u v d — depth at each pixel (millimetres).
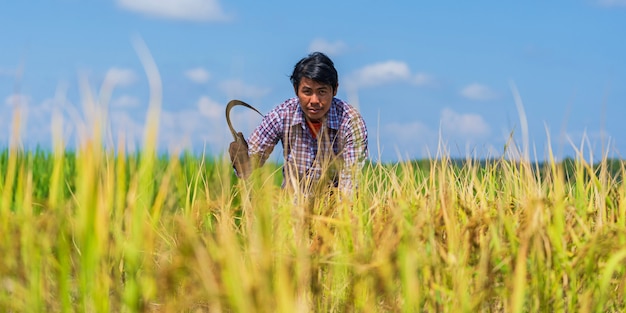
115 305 1832
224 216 2328
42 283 1844
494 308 2148
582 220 2436
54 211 1743
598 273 2148
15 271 1793
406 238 1938
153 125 1677
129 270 1717
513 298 1797
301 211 2164
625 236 2135
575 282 2088
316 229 2332
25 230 1791
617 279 2260
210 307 1829
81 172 1657
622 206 2582
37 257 1769
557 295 2020
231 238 1930
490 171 3168
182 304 1772
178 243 2018
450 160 3004
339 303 2066
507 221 2139
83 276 1647
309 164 3992
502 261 2049
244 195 2402
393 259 1878
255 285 1615
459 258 2035
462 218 2400
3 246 1791
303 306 1805
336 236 2301
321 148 3793
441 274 2006
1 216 1835
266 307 1609
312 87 3809
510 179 2969
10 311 1982
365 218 2514
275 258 1839
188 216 2301
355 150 3676
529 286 2033
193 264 1732
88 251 1632
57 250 1888
